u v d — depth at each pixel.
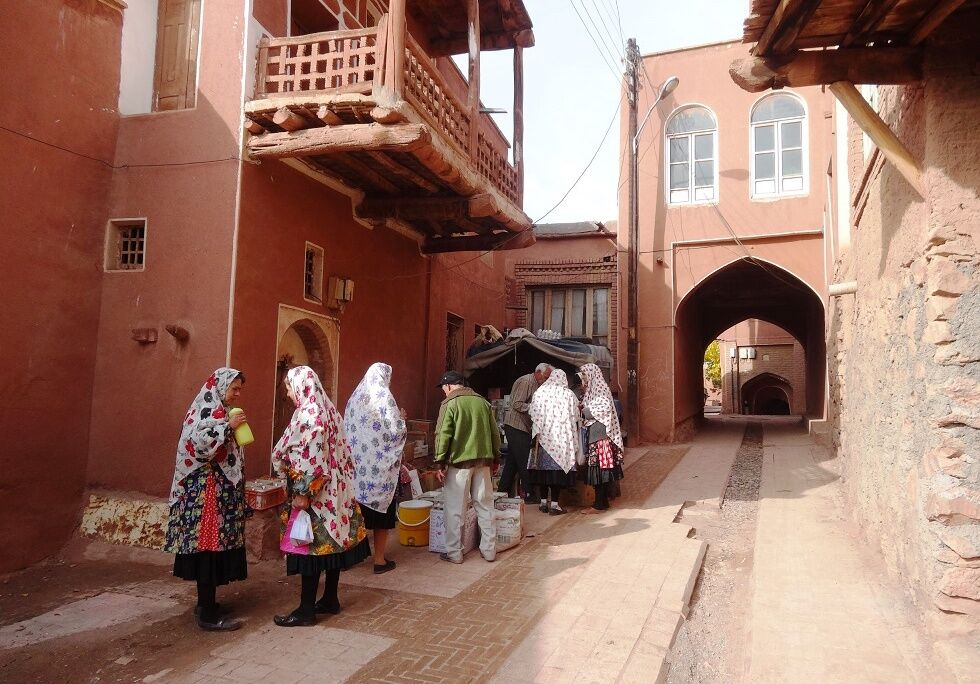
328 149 5.88
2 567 5.32
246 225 6.03
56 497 5.80
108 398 6.10
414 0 9.14
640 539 6.25
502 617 4.38
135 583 5.13
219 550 4.15
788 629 3.93
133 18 6.51
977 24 3.71
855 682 3.26
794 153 13.63
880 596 4.35
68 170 5.95
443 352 10.67
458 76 11.82
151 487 5.89
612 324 15.22
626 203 14.80
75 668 3.67
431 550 5.95
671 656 3.95
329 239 7.43
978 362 3.51
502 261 14.15
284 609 4.57
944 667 3.12
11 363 5.44
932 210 3.67
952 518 3.48
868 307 5.76
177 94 6.53
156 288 6.08
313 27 7.91
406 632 4.14
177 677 3.55
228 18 6.18
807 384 20.39
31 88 5.62
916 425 3.95
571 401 7.50
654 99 14.54
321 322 7.25
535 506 7.91
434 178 7.25
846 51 3.93
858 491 6.11
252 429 6.04
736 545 6.39
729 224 13.87
